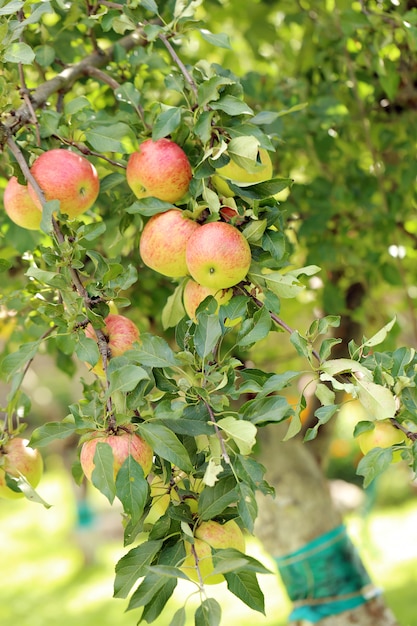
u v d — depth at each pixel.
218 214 1.77
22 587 7.67
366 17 2.78
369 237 3.44
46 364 9.34
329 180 3.40
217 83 1.76
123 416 1.53
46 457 13.15
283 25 4.16
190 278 1.91
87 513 8.21
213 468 1.46
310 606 3.41
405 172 3.24
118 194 2.42
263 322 1.63
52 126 1.98
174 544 1.53
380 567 6.93
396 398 1.56
